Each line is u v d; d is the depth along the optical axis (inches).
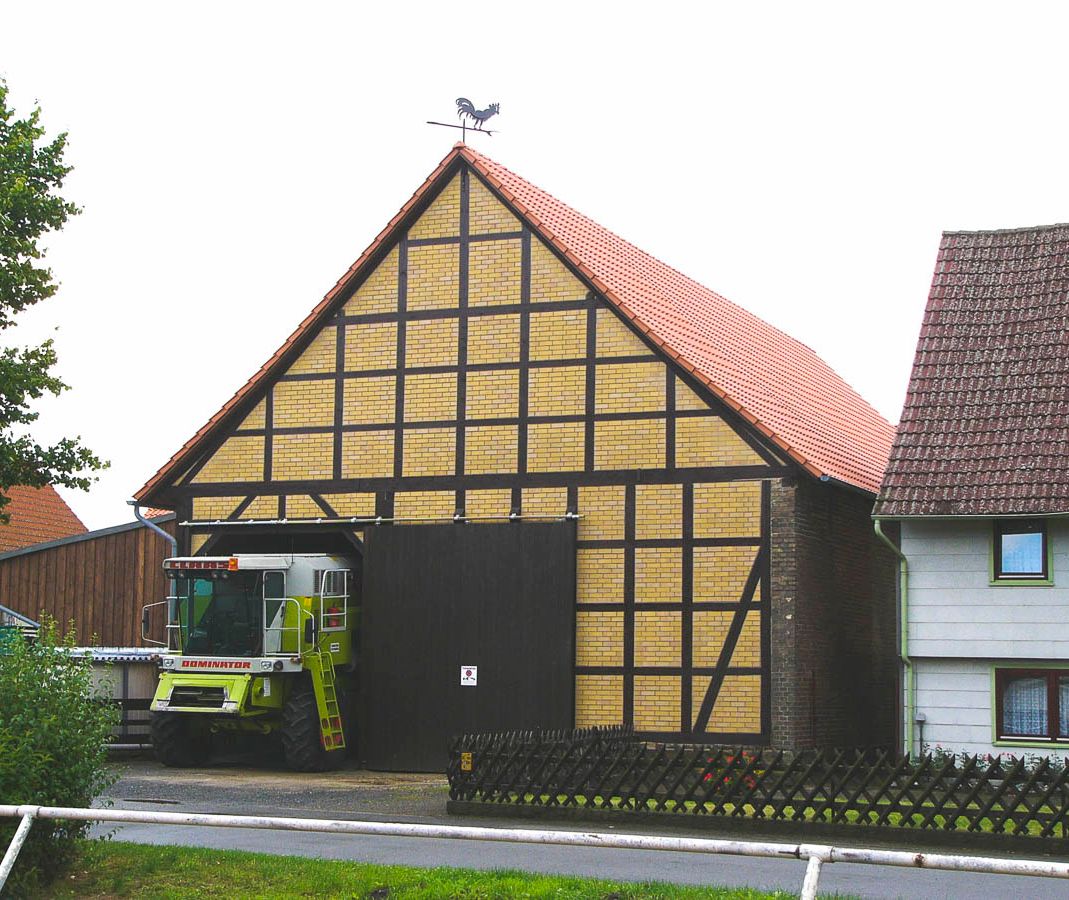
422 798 804.6
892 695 1096.8
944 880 542.0
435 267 1018.7
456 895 476.1
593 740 742.5
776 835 650.8
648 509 944.9
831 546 978.7
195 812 719.7
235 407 1056.8
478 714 964.6
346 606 1021.2
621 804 693.9
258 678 965.2
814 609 939.3
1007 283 973.2
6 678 499.8
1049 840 601.9
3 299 821.2
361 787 871.1
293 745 952.3
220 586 984.9
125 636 1272.1
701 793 681.6
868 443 1208.8
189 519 1066.1
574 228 1066.7
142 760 1045.8
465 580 979.3
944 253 1009.5
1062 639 850.8
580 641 952.3
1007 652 861.8
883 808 639.1
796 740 900.0
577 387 970.7
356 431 1027.3
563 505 965.8
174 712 967.0
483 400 994.1
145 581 1275.8
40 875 493.4
